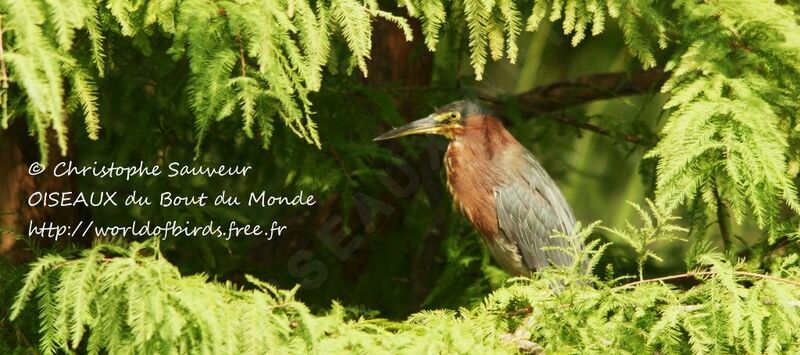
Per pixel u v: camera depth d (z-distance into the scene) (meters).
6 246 9.09
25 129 9.19
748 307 7.75
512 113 12.71
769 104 8.30
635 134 12.56
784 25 8.54
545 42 14.23
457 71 12.48
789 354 7.90
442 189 13.02
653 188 11.74
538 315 8.20
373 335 8.06
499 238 11.78
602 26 8.55
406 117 13.21
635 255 13.09
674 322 7.78
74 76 7.20
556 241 11.51
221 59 7.21
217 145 11.16
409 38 7.61
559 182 14.26
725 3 8.71
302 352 7.70
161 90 10.56
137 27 7.45
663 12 9.23
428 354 7.81
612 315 8.68
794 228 8.68
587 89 13.05
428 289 12.70
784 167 7.80
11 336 7.99
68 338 7.55
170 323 7.22
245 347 7.48
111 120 10.59
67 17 6.80
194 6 7.24
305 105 7.41
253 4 7.33
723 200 10.33
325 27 7.48
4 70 6.48
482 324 8.48
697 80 8.37
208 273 10.97
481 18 8.33
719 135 8.14
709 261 8.11
